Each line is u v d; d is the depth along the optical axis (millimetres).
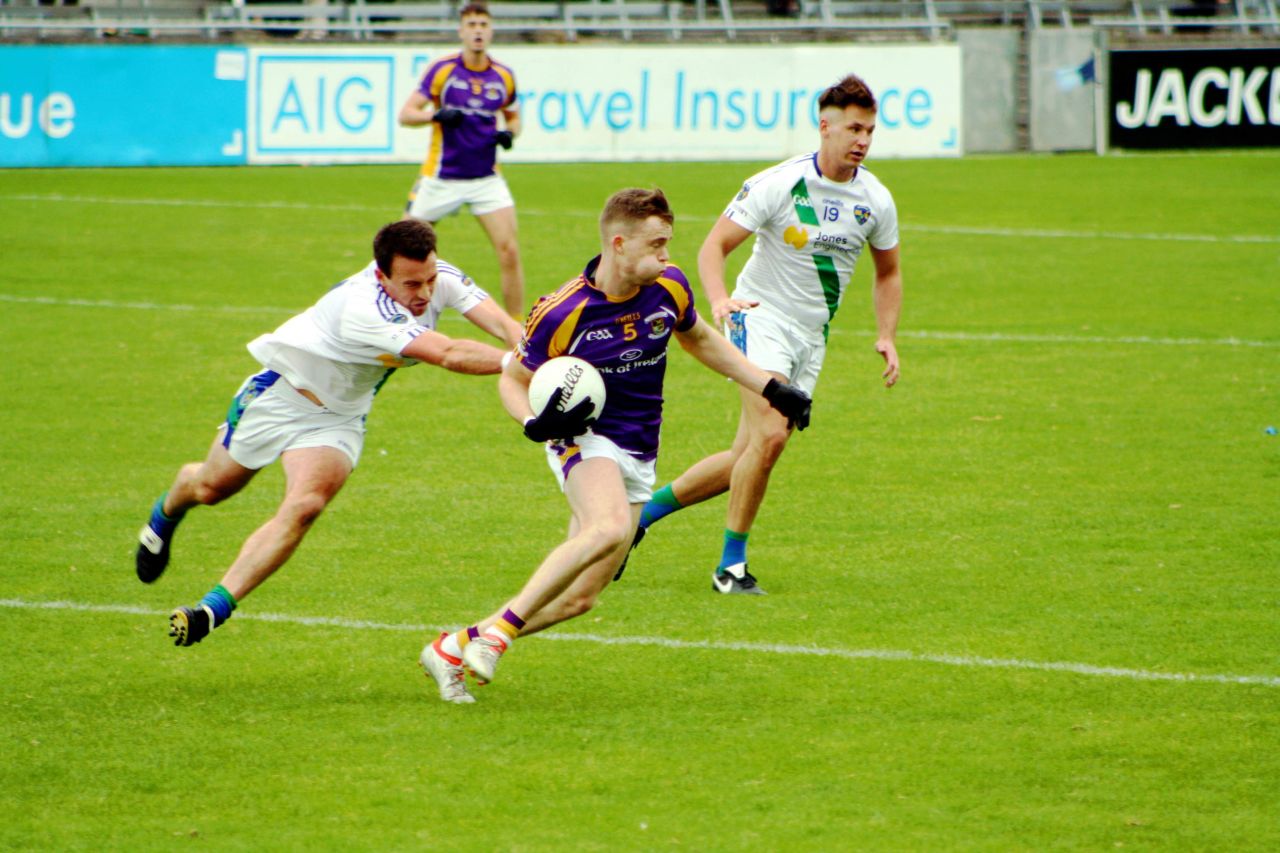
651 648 20594
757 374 19219
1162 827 15141
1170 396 36156
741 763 16703
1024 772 16453
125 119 81875
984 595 22750
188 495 21031
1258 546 25000
